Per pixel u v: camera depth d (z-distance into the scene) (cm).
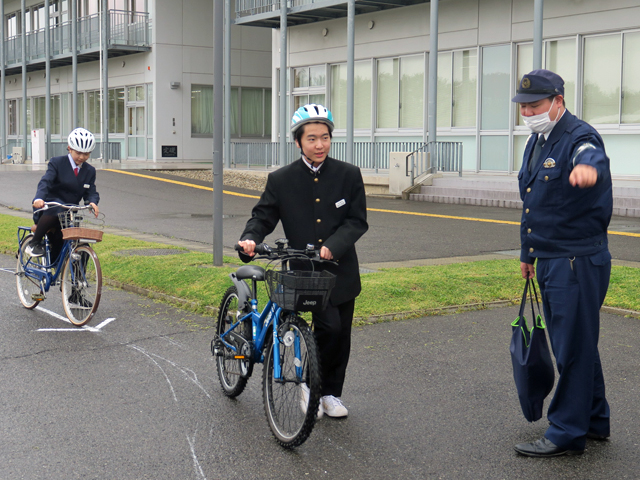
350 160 2170
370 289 767
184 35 3281
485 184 1850
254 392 519
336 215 452
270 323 448
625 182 1734
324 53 2625
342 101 2603
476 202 1805
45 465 394
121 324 707
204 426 453
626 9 1848
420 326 684
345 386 523
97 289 681
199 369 568
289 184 454
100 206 1762
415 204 1828
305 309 402
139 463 397
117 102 3538
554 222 405
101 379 542
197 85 3341
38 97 4281
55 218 729
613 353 597
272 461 401
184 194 2031
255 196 2028
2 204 1798
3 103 4044
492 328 677
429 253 1058
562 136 402
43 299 758
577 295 402
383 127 2498
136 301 808
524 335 427
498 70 2150
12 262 1078
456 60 2261
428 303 745
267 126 3553
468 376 543
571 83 1989
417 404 488
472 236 1242
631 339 637
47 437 432
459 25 2228
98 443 424
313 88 2695
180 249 1077
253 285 480
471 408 480
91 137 736
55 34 3831
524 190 423
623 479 378
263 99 3531
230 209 1717
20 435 435
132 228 1388
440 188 1912
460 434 438
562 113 404
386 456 407
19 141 4231
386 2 2305
